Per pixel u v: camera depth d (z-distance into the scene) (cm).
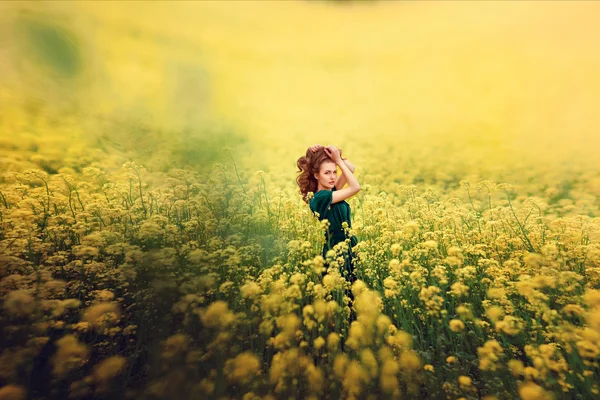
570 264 244
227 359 183
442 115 1170
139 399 165
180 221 331
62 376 165
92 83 980
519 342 194
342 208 261
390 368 165
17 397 152
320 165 267
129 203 367
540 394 151
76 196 365
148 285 218
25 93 781
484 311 222
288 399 170
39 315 181
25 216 271
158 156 598
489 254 280
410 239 275
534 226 303
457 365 183
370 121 1146
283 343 182
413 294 214
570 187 521
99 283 223
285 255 271
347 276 237
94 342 196
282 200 345
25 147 520
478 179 598
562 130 877
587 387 156
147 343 197
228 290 224
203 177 496
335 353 180
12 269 213
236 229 319
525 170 625
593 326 172
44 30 1002
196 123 938
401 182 612
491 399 157
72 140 609
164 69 1288
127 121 824
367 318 183
